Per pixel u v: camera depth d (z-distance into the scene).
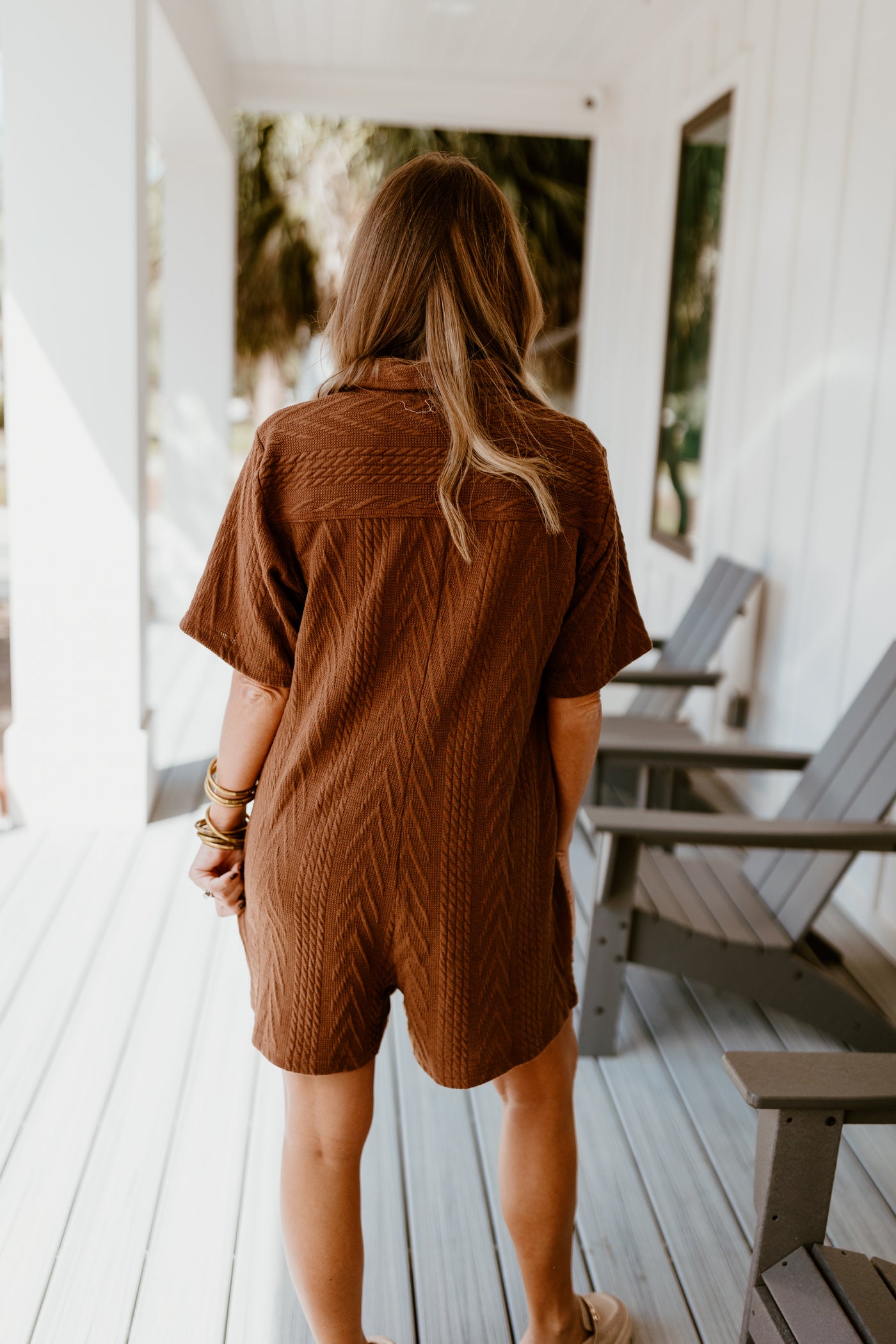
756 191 4.32
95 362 3.42
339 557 1.16
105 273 3.38
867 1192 2.04
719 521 4.67
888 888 3.05
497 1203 1.97
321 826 1.19
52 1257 1.80
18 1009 2.54
